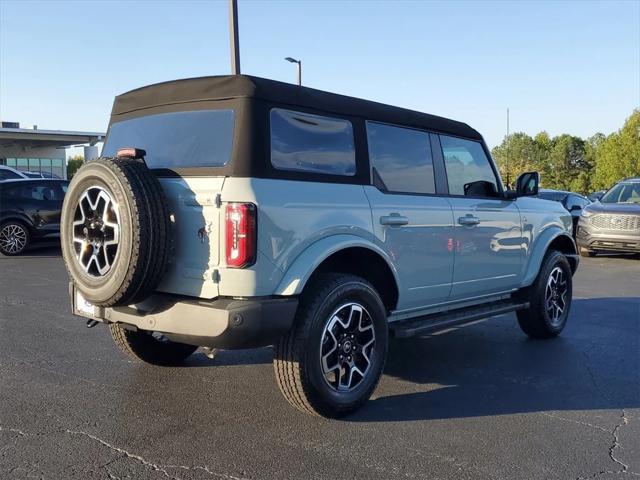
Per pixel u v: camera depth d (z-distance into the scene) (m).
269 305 3.74
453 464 3.58
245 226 3.67
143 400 4.52
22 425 4.01
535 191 6.19
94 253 3.90
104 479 3.31
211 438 3.87
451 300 5.45
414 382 5.13
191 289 3.85
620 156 58.47
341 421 4.21
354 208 4.35
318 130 4.29
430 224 4.98
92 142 35.16
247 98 3.92
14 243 13.19
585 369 5.57
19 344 5.95
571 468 3.55
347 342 4.27
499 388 5.00
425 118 5.28
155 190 3.76
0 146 37.97
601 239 14.33
